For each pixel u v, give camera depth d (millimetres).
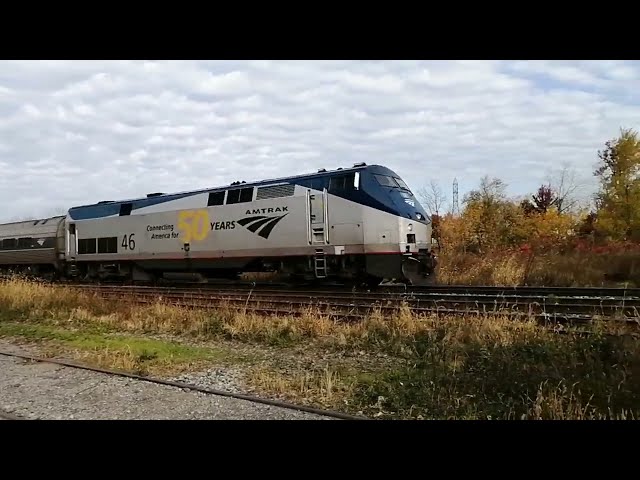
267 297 16406
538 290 15367
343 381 8227
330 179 18219
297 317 12945
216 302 16156
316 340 11242
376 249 17031
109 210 25812
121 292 19844
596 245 28656
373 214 17125
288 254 18906
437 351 9438
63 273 28500
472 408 6805
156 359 9891
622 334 8781
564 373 7719
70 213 28078
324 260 18109
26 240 30000
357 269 17797
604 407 6641
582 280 19984
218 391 7605
